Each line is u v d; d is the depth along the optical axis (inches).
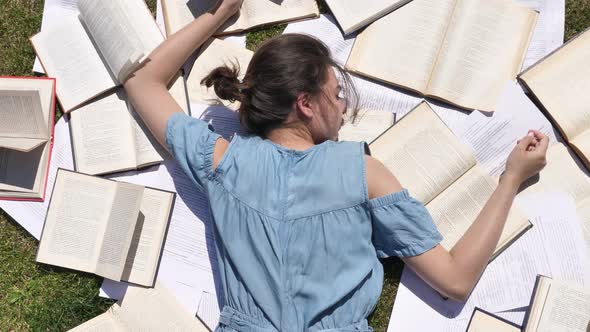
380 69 68.1
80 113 68.4
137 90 63.9
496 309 64.8
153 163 67.9
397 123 66.4
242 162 58.6
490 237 59.9
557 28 68.5
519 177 62.8
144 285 66.4
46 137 68.0
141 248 66.7
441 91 67.2
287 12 69.6
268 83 57.0
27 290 68.2
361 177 57.3
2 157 68.7
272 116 58.9
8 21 71.3
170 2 69.8
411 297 65.4
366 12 68.6
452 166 65.6
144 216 67.0
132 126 67.9
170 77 65.9
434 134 66.1
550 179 66.2
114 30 64.6
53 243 66.3
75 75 68.5
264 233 57.6
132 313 66.5
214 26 66.8
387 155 66.0
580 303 62.7
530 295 64.6
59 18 69.7
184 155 61.2
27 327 68.4
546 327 62.6
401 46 68.1
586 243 65.2
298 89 56.7
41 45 69.4
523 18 68.1
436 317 65.1
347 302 58.7
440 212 65.5
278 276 57.3
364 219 58.4
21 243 69.0
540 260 65.1
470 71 67.4
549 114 66.3
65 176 66.6
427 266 59.4
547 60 67.0
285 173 57.8
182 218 67.8
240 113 62.7
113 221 65.1
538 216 65.8
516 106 67.1
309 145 60.6
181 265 67.2
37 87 68.4
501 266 65.4
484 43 67.7
